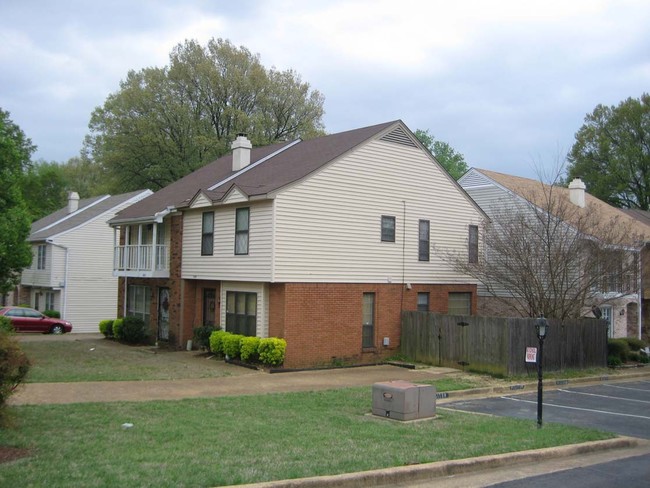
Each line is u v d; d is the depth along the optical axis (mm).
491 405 15516
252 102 51750
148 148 48406
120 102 49625
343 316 21547
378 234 22828
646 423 13609
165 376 17312
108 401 12969
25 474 7262
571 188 33469
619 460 10117
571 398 17156
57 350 23453
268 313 20766
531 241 23406
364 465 8398
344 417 12062
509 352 19672
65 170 71125
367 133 23234
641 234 30438
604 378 21578
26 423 10219
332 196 21438
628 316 33031
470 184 34406
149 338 27094
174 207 24812
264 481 7418
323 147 24000
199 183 27359
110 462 7973
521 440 10609
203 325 23984
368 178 22594
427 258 24531
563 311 22703
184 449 8883
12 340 9508
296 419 11656
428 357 22234
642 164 52375
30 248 23031
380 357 22609
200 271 23656
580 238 23234
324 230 21156
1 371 9203
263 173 23484
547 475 8977
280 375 18734
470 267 24938
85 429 9977
